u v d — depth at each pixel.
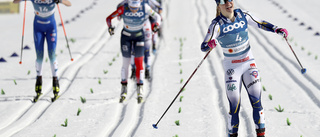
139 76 17.34
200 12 43.56
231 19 11.73
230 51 12.02
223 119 15.05
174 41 30.75
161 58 25.52
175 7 47.16
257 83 11.98
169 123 14.57
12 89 19.38
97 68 23.38
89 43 30.53
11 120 15.38
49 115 15.66
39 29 17.55
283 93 17.86
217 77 20.73
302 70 12.57
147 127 14.19
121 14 17.06
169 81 20.36
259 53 26.00
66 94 18.52
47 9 17.23
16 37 34.88
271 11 44.88
